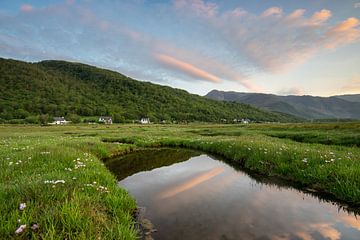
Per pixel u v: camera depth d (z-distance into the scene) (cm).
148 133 4588
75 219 455
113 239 470
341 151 1554
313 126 4891
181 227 585
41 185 623
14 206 488
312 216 652
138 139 3028
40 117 14738
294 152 1338
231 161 1653
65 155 1259
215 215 662
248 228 575
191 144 2612
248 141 2070
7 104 16625
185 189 940
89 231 435
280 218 639
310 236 535
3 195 555
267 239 520
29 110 17088
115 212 609
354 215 662
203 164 1555
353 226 590
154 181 1092
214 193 880
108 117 17875
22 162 1058
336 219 633
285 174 1128
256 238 524
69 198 568
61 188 626
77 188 655
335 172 909
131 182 1077
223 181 1073
